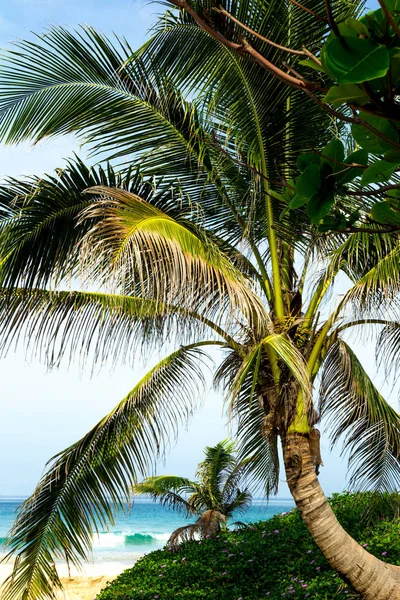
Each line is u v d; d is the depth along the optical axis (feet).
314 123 19.61
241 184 21.12
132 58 18.70
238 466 27.25
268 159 20.35
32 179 20.17
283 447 19.89
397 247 18.11
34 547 23.06
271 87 18.56
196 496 55.72
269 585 30.40
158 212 18.75
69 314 20.97
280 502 229.04
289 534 35.68
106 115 20.95
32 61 19.98
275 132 19.85
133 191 20.84
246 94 18.99
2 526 166.91
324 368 22.61
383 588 19.44
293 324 19.79
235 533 41.06
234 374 21.67
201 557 36.70
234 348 20.84
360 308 18.93
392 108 3.49
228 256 22.18
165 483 55.31
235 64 18.19
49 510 23.27
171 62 19.12
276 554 32.91
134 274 18.37
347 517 34.71
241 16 16.98
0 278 20.27
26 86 20.43
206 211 22.26
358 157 4.26
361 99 3.50
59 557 23.09
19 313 20.89
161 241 16.61
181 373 24.20
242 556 34.24
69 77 20.49
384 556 28.71
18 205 20.33
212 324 20.88
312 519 19.51
